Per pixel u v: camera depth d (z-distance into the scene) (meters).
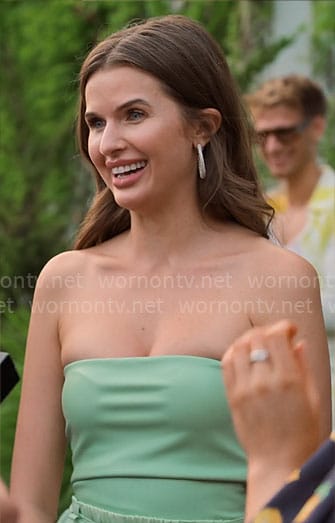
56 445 3.56
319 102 6.14
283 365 2.31
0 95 9.71
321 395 3.37
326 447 2.27
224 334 3.34
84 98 3.59
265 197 3.90
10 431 5.67
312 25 9.31
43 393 3.57
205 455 3.27
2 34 9.77
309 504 2.22
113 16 8.98
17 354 5.87
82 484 3.39
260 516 2.27
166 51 3.41
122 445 3.33
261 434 2.33
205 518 3.25
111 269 3.57
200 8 8.27
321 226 6.00
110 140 3.38
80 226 3.86
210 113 3.50
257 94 6.20
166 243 3.52
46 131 9.59
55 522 3.58
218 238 3.53
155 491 3.27
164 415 3.27
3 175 9.42
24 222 9.09
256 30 9.16
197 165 3.54
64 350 3.51
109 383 3.34
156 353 3.36
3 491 3.39
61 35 9.58
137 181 3.41
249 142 3.67
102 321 3.47
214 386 3.27
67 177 9.52
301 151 6.09
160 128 3.38
